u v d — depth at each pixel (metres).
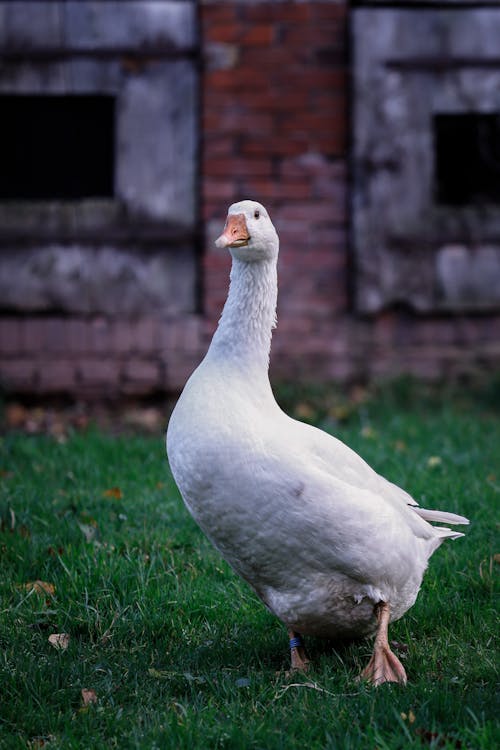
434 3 9.09
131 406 9.24
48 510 5.50
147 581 4.62
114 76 9.05
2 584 4.61
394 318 9.35
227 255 9.13
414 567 3.87
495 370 9.36
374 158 9.16
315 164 9.19
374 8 9.06
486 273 9.34
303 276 9.27
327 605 3.79
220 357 3.78
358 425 8.12
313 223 9.23
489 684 3.68
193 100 9.09
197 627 4.35
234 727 3.29
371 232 9.21
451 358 9.38
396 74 9.13
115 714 3.47
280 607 3.83
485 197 10.84
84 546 4.97
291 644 3.99
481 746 3.12
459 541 5.22
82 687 3.69
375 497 3.71
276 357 9.29
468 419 7.96
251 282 3.81
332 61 9.13
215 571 4.88
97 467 6.43
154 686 3.72
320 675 3.79
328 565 3.67
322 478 3.57
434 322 9.38
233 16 9.00
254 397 3.73
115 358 9.20
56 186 12.23
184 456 3.62
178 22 9.04
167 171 9.12
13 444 6.97
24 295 9.08
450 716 3.39
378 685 3.61
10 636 4.13
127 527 5.39
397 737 3.21
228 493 3.56
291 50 9.06
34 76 8.98
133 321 9.20
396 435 7.45
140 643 4.18
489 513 5.50
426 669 3.87
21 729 3.42
